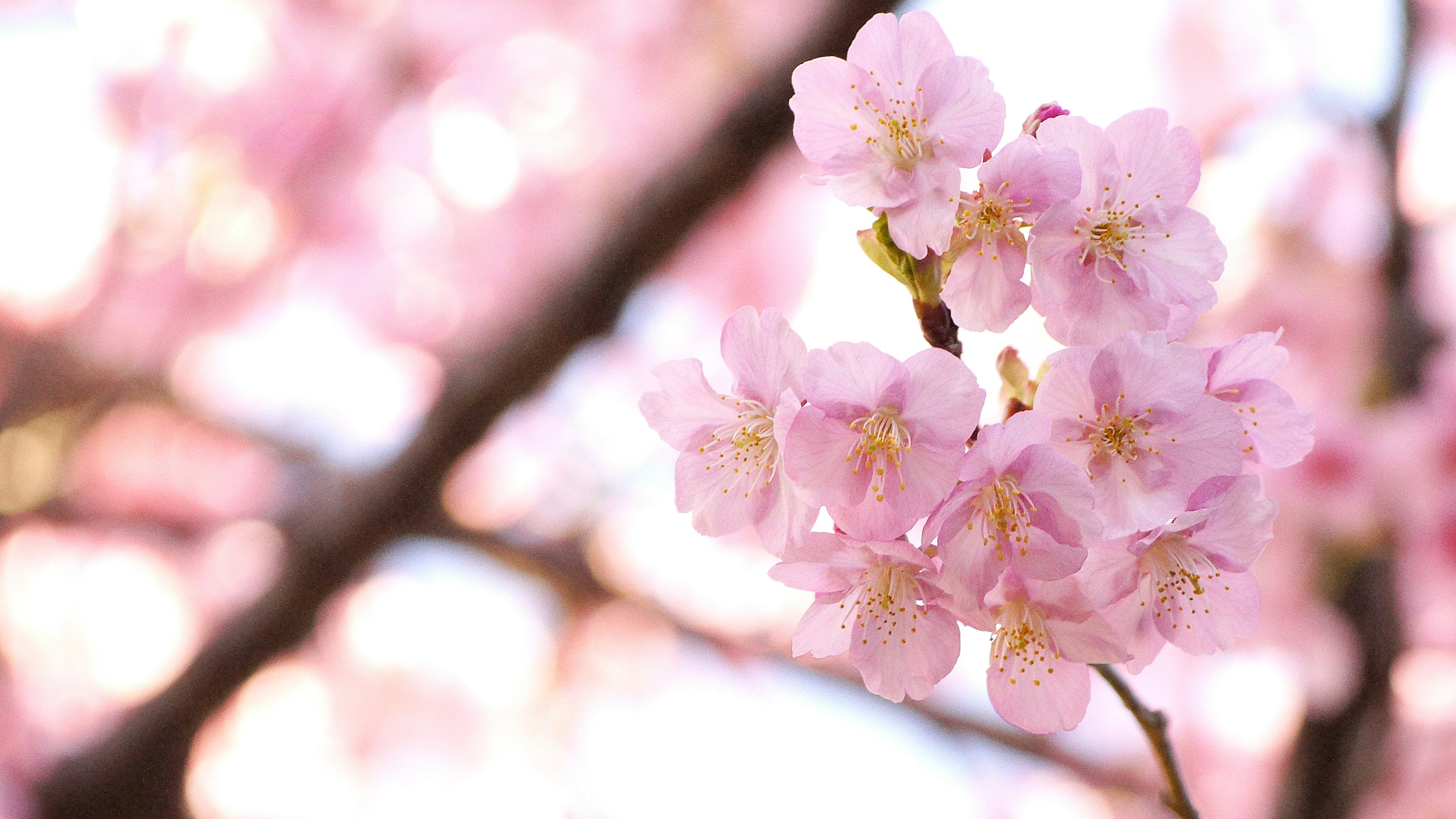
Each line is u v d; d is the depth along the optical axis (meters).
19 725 6.57
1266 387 1.55
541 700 8.02
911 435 1.43
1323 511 5.08
